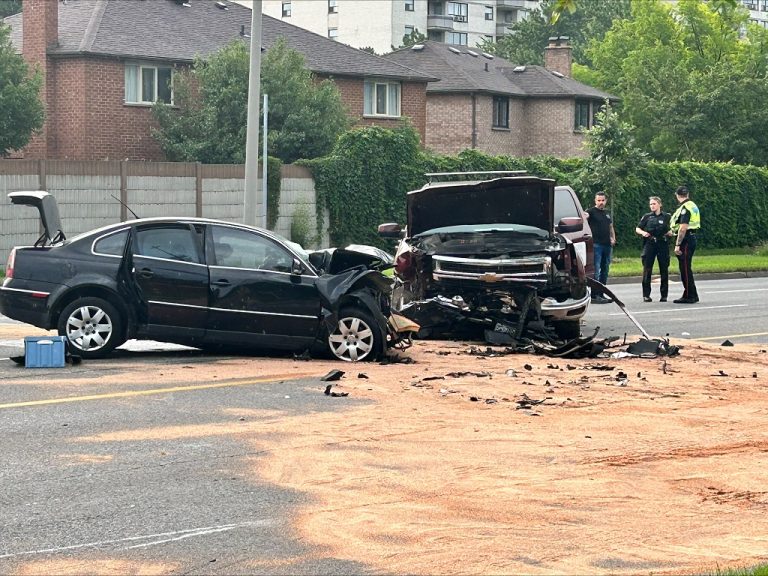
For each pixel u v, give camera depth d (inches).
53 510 291.9
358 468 335.0
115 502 299.4
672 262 1432.1
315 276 550.3
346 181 1428.4
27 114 1492.4
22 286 539.2
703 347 619.2
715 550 264.8
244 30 1827.0
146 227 548.4
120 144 1612.9
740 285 1166.3
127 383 474.9
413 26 4404.5
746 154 2142.0
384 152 1461.6
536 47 4301.2
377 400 441.7
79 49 1576.0
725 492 314.3
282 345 549.0
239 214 1327.5
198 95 1638.8
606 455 353.4
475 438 374.9
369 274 550.6
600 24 4237.2
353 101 1898.4
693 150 2186.3
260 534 273.1
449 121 2272.4
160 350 580.7
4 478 322.0
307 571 247.9
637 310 850.1
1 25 1525.6
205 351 579.2
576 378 499.5
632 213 1663.4
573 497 306.5
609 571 248.2
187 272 542.9
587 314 816.9
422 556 257.4
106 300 542.6
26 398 438.6
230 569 249.1
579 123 2411.4
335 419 404.2
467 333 637.9
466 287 615.5
